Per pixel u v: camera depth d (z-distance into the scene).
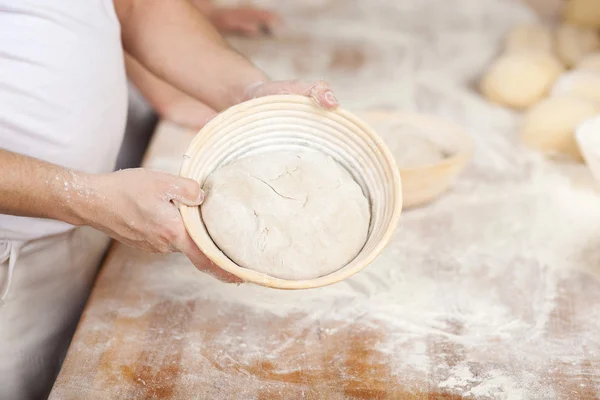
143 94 1.59
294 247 0.91
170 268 1.23
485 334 1.09
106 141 1.22
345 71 1.82
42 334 1.29
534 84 1.63
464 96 1.73
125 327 1.11
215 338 1.09
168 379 1.02
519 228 1.32
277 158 1.01
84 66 1.13
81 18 1.12
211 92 1.26
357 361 1.04
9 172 0.93
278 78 1.78
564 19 1.93
